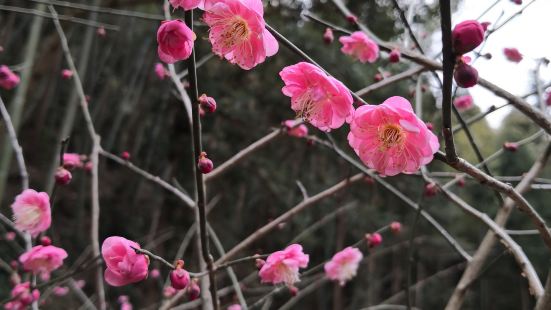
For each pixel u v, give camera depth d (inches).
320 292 229.3
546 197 261.4
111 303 175.8
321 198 71.5
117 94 212.2
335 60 178.5
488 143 315.3
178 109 223.6
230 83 207.6
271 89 204.4
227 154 214.2
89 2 183.6
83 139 196.2
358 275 236.8
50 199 47.0
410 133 29.1
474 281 63.8
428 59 59.4
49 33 201.3
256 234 67.4
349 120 29.7
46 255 51.2
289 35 180.7
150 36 207.0
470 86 24.8
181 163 225.5
